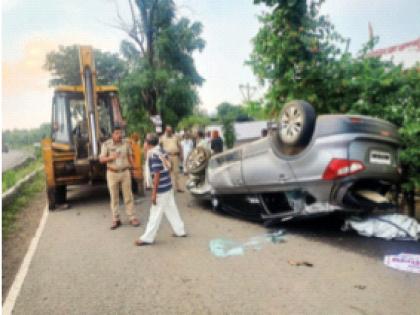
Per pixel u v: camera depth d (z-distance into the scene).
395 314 3.17
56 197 8.88
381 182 5.19
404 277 3.90
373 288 3.67
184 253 4.98
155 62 23.12
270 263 4.47
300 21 7.23
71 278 4.30
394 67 6.12
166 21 22.64
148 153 5.57
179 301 3.57
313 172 5.05
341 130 4.85
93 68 8.47
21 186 12.09
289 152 5.41
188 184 8.65
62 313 3.46
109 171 6.56
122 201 9.21
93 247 5.47
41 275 4.43
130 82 21.66
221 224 6.55
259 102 7.92
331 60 7.11
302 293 3.62
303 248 4.97
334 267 4.25
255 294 3.64
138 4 22.14
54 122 9.19
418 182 5.47
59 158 8.55
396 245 4.87
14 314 3.48
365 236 5.31
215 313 3.31
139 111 22.12
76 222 7.20
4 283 4.33
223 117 23.77
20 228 7.09
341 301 3.43
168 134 10.15
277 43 7.20
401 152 5.41
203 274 4.21
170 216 5.75
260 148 6.03
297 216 5.44
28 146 55.88
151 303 3.56
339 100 6.90
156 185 5.44
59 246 5.61
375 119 5.17
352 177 4.76
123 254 5.07
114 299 3.69
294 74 7.30
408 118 5.55
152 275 4.26
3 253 5.50
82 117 9.59
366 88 6.17
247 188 6.33
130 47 23.36
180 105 22.77
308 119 5.11
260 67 7.57
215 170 7.28
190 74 23.64
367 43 6.83
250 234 5.79
